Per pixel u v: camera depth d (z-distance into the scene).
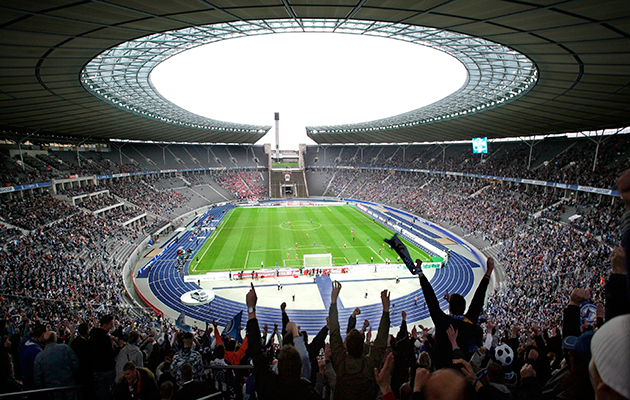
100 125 53.47
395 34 27.00
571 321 5.42
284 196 106.81
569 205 47.34
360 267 44.16
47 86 29.97
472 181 73.69
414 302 35.66
